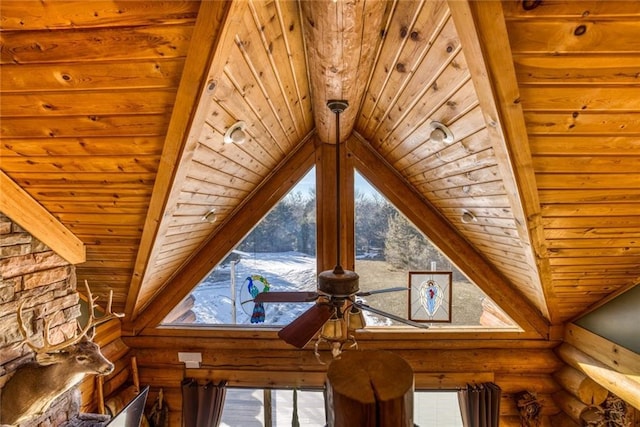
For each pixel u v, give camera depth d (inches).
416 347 136.7
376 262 135.1
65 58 52.7
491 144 67.2
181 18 47.4
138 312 135.8
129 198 82.9
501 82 53.0
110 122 64.0
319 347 137.9
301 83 80.4
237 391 146.8
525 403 134.3
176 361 139.3
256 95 69.3
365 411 14.9
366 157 131.0
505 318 140.1
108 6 46.3
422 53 57.4
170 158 69.3
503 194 82.3
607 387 112.6
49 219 87.0
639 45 48.6
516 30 47.4
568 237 88.9
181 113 59.6
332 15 45.0
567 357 129.2
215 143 75.5
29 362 77.9
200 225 114.0
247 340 137.8
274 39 56.6
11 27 48.7
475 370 136.3
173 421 142.1
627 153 66.3
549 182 73.0
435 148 87.2
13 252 77.7
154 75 55.3
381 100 85.7
